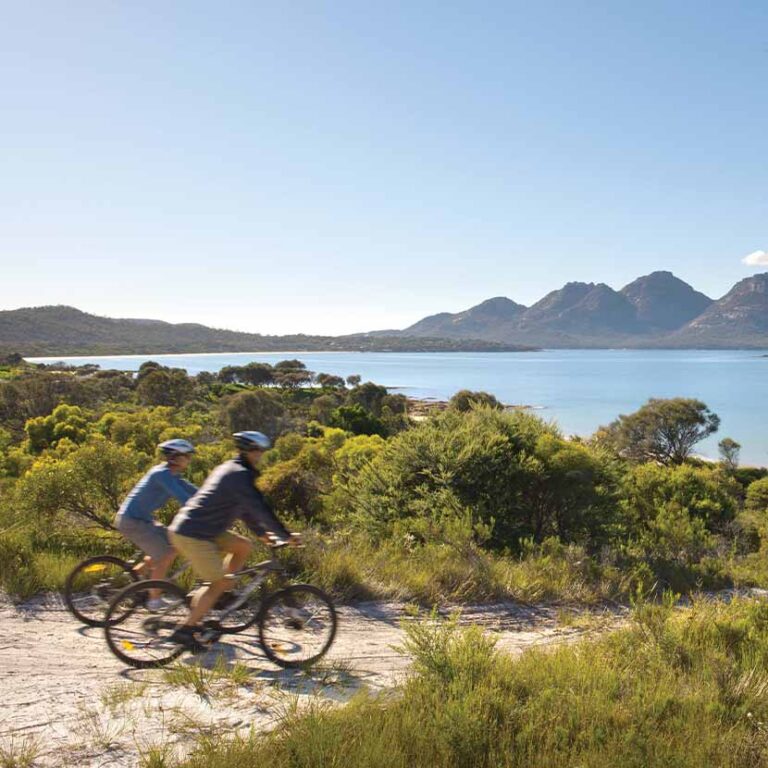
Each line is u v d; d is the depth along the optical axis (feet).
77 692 15.84
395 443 51.21
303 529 31.19
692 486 74.18
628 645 19.81
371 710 14.03
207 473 61.26
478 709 13.80
